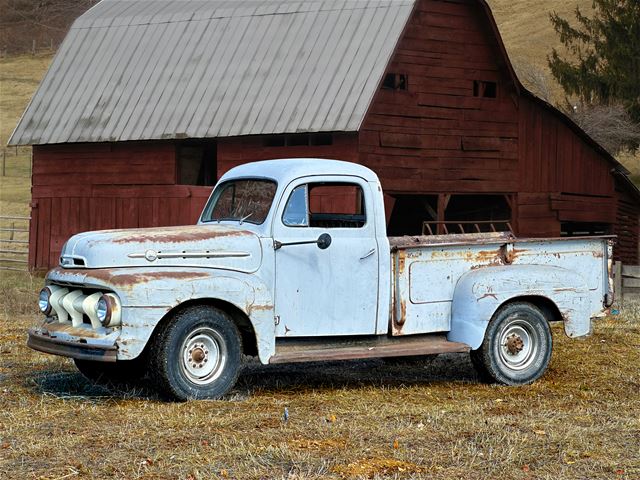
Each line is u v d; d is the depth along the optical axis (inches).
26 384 376.5
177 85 917.8
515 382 394.6
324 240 370.0
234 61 906.1
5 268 1019.9
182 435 290.0
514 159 959.0
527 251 409.7
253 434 291.9
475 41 925.8
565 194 997.8
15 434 291.4
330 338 374.6
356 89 802.8
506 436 292.0
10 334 505.4
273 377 401.4
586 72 1782.7
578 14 1875.0
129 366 386.3
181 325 338.0
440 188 898.1
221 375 346.9
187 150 934.4
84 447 276.5
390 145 855.1
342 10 892.6
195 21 979.9
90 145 960.3
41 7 4010.8
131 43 995.3
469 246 397.4
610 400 363.3
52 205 986.1
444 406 342.3
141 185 929.5
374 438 289.4
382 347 375.2
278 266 362.6
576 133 998.4
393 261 382.9
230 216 382.6
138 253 346.3
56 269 363.3
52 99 981.8
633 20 1771.7
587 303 412.8
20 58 3506.4
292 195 370.0
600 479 254.4
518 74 2078.0
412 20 885.2
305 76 842.8
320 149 832.3
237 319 357.7
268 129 812.0
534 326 401.7
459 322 389.7
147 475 250.1
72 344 339.3
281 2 950.4
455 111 912.3
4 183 1915.6
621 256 1068.5
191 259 351.3
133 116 913.5
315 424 305.6
